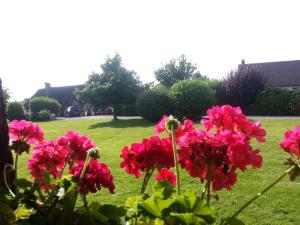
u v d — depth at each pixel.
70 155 1.68
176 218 1.10
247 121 1.35
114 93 26.59
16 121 1.95
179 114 21.11
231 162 1.28
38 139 1.96
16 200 1.47
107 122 23.06
